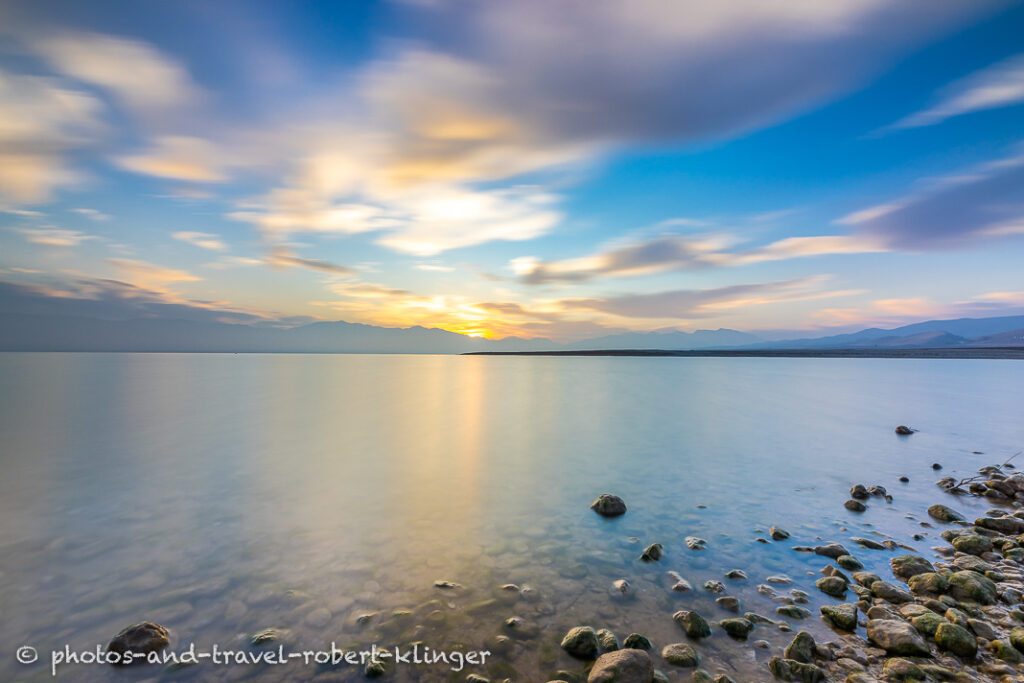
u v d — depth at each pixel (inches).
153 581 319.3
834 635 257.4
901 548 374.9
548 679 221.3
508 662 233.6
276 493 521.3
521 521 437.7
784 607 284.8
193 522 432.8
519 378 2618.1
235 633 258.1
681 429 940.6
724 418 1098.7
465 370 3634.4
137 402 1359.5
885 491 520.4
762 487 548.4
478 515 453.7
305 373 2989.7
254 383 2097.7
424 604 288.8
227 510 465.4
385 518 445.1
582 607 286.7
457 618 273.1
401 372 3267.7
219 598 296.4
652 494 520.7
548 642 250.7
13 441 793.6
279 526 422.9
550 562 350.0
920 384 2087.8
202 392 1672.0
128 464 645.9
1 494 515.5
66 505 478.6
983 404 1360.7
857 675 219.3
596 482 568.7
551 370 3673.7
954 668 225.9
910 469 628.4
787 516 452.1
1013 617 267.1
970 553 362.0
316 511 463.8
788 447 768.3
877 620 259.0
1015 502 489.1
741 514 456.8
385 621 269.9
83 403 1320.1
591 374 3068.4
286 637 253.9
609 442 809.5
